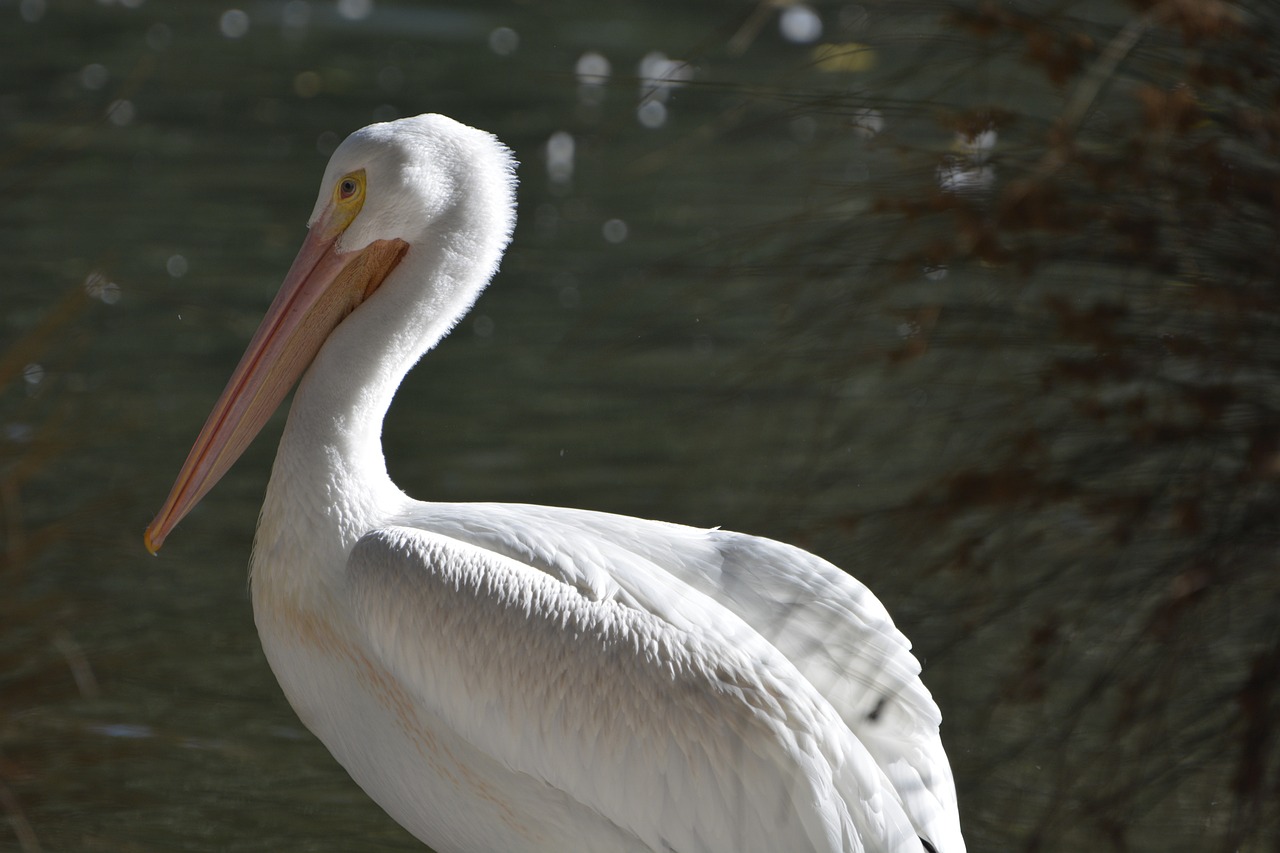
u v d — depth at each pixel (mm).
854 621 8195
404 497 9070
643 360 19797
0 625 11172
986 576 10000
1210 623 9695
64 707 11844
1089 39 9195
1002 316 9664
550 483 16219
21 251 22016
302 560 8617
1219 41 8961
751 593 8391
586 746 8070
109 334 19453
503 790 8438
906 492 12703
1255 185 8898
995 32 9258
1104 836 9977
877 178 10336
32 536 12211
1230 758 10016
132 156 27094
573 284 22438
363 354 8914
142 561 14273
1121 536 9352
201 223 24016
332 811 11000
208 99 30969
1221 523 9328
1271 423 9133
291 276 9312
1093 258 9227
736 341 20266
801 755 7840
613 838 8312
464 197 9195
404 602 8211
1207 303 8961
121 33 35375
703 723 7938
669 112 31297
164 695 12195
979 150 9320
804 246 10086
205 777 11242
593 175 27516
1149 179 8992
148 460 16141
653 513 15391
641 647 8055
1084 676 11625
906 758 8008
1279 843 9719
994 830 10188
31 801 10703
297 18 38281
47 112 28719
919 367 11555
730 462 16453
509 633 8125
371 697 8617
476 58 35531
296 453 8719
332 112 30656
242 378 9258
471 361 19828
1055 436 9625
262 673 12695
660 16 39875
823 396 10664
